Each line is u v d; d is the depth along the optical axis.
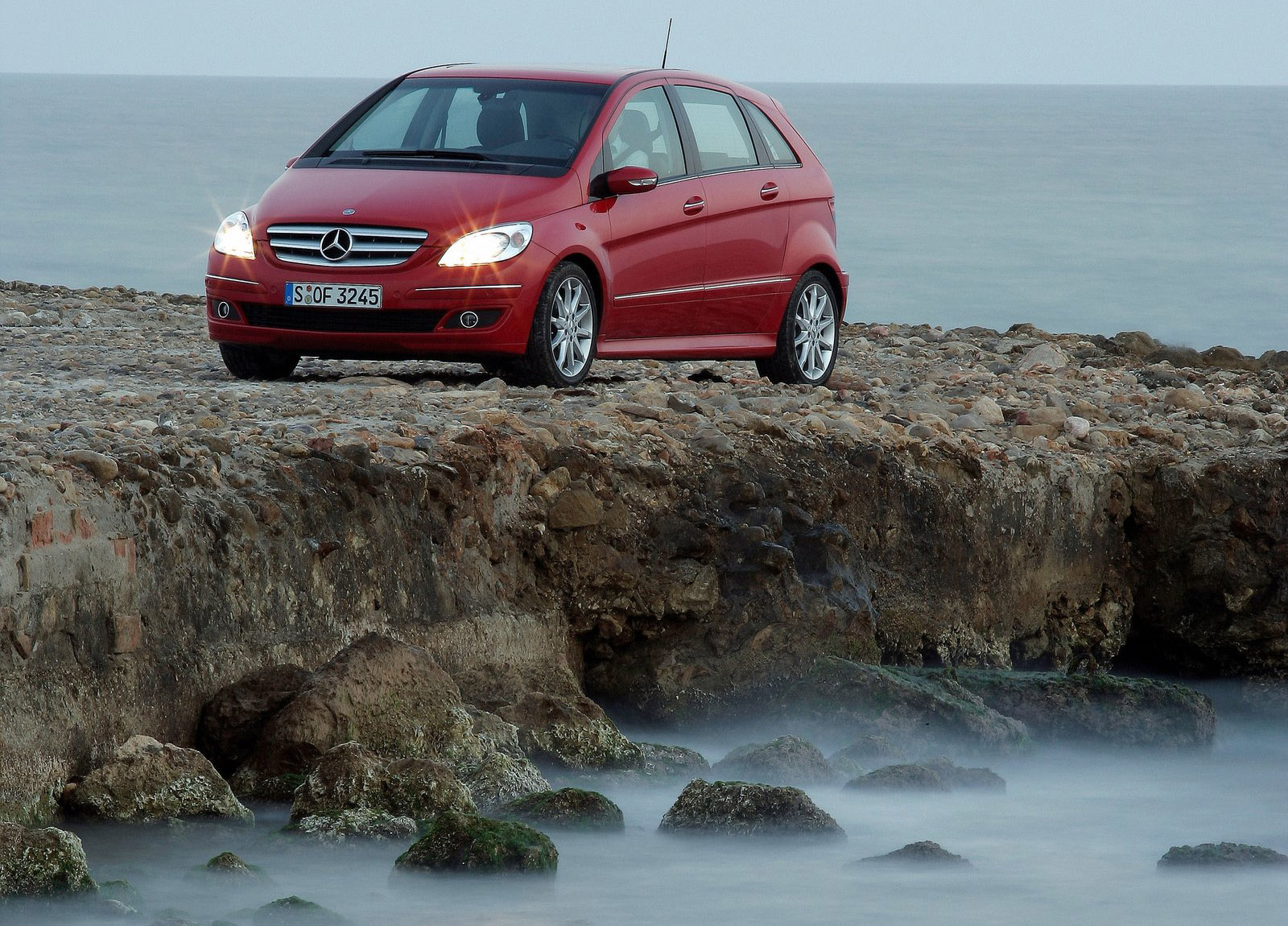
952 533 31.27
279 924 16.03
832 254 38.91
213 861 17.59
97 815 18.81
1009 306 152.62
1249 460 34.22
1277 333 139.38
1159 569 34.09
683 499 27.89
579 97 35.22
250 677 21.33
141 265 168.00
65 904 16.36
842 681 26.38
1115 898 18.56
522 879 17.92
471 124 35.16
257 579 22.09
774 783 22.89
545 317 32.66
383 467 24.61
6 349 40.00
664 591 27.03
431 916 16.75
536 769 21.53
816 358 38.88
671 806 21.52
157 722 20.34
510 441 26.75
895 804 22.48
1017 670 32.41
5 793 18.12
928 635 30.45
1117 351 55.53
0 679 18.47
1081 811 23.34
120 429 25.08
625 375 38.78
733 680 27.09
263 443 24.41
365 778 19.58
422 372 37.53
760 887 18.19
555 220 32.91
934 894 18.30
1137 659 34.88
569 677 25.62
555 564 26.59
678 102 36.56
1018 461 32.94
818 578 28.28
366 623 23.38
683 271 35.31
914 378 42.38
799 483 29.52
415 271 32.00
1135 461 34.47
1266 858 20.00
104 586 19.89
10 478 19.34
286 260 32.69
